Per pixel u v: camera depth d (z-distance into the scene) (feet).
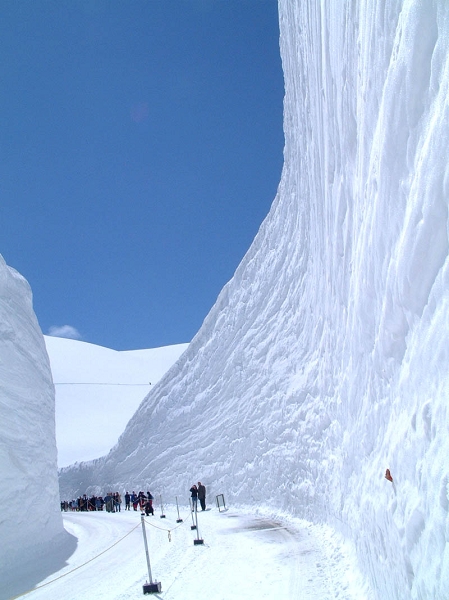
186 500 82.43
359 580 20.39
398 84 14.07
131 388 236.22
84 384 235.20
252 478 63.26
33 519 41.98
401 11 14.25
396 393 15.88
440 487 10.59
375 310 18.94
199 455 82.89
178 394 98.84
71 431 184.85
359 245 22.53
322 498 39.09
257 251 82.64
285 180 70.33
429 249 12.07
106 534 55.93
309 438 47.37
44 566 38.37
